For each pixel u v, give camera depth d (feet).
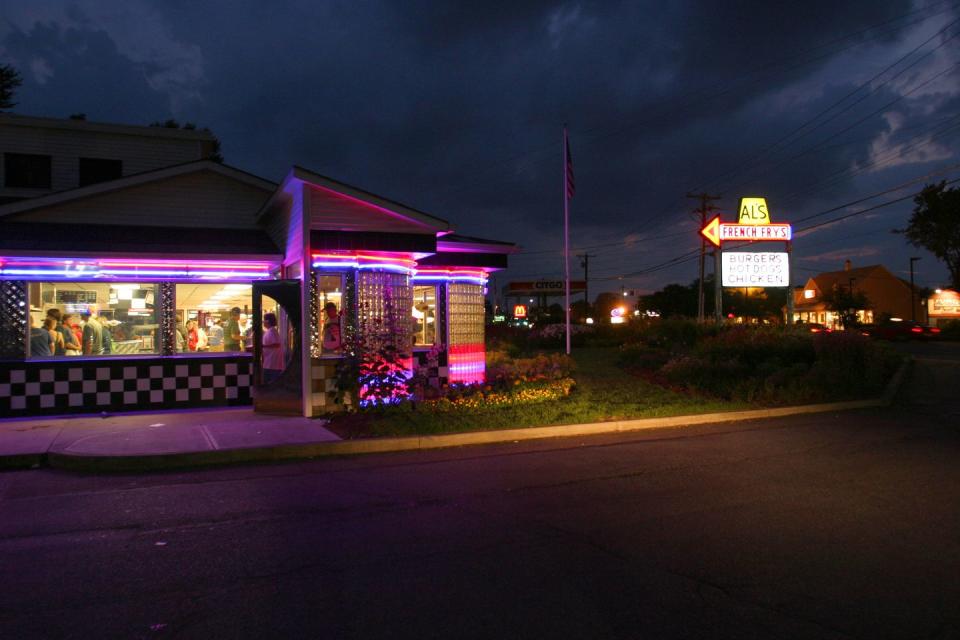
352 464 30.35
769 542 19.54
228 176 48.29
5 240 38.96
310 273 39.75
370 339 40.09
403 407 39.27
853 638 13.75
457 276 49.67
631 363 71.36
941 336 163.12
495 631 13.98
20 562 18.16
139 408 41.86
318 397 40.27
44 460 30.76
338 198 40.09
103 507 23.49
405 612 14.89
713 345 72.79
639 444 34.91
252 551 18.92
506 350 78.69
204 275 43.52
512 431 36.29
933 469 28.94
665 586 16.35
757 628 14.15
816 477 27.53
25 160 57.36
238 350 44.42
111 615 14.83
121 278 41.55
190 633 13.94
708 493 25.03
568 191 71.15
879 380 58.44
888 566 17.65
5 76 100.53
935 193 196.85
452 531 20.62
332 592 16.01
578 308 285.64
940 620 14.52
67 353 40.91
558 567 17.60
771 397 49.62
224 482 27.04
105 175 59.36
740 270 95.20
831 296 236.84
